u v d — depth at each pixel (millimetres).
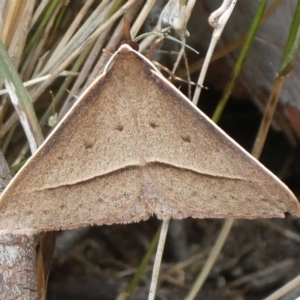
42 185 124
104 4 162
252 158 123
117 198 127
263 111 205
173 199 127
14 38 160
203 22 190
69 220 124
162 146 129
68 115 125
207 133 127
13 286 135
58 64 165
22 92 144
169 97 129
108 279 205
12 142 188
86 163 127
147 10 156
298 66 182
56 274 201
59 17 168
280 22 181
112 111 129
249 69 194
